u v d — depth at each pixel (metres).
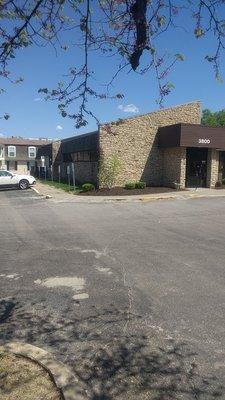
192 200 22.47
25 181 33.62
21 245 11.63
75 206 21.31
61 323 5.98
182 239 11.98
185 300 6.80
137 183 28.08
